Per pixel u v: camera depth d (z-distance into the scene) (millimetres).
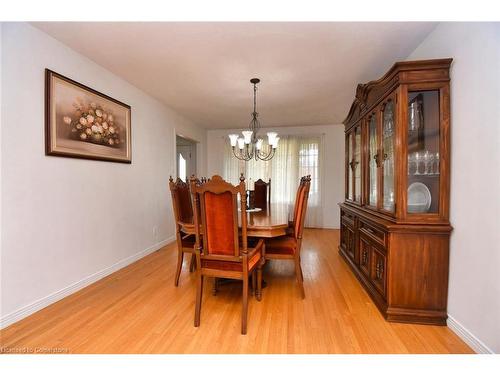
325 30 2000
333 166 5324
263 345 1591
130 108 3133
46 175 2061
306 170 5402
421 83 1780
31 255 1941
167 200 4113
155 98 3732
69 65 2275
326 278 2697
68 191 2270
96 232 2600
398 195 1832
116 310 2014
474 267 1537
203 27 1965
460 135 1655
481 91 1477
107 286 2473
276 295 2295
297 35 2072
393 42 2168
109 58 2490
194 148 5719
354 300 2188
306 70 2744
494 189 1398
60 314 1944
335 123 5211
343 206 3287
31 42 1936
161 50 2328
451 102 1733
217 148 5961
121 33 2051
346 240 3275
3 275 1759
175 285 2490
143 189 3451
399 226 1805
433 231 1758
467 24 1589
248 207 3287
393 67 1833
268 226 2119
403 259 1824
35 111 1971
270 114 4555
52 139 2086
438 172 1788
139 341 1628
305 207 2234
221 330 1750
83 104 2408
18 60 1847
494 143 1396
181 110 4359
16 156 1837
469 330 1573
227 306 2092
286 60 2514
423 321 1804
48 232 2080
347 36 2086
